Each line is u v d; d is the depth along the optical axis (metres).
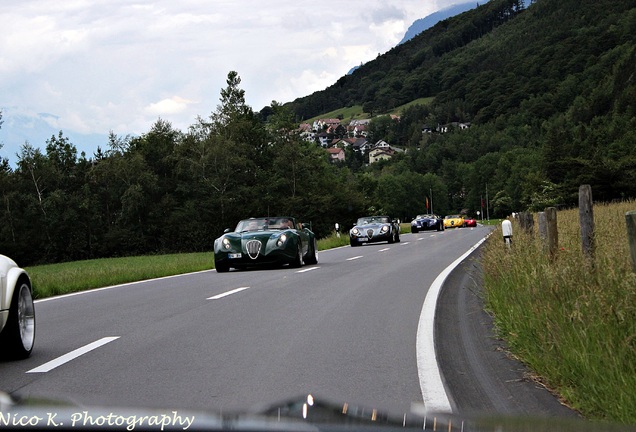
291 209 86.19
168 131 93.00
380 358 6.71
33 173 86.81
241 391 5.35
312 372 6.07
